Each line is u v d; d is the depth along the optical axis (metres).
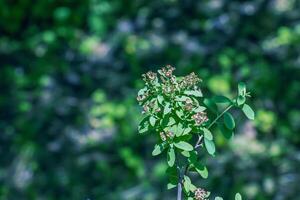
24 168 8.77
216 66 10.08
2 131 9.28
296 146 9.02
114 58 10.39
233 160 8.54
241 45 10.48
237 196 3.49
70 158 8.88
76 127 9.27
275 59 10.26
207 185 8.18
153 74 3.24
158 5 11.37
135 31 10.90
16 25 11.08
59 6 11.18
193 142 5.14
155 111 3.22
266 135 9.08
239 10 11.05
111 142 9.03
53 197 8.45
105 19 11.12
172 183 3.39
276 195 8.22
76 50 10.61
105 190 8.48
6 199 8.43
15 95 9.85
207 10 11.14
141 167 8.70
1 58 10.54
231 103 3.35
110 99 9.65
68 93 9.82
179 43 10.53
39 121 9.34
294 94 9.71
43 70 10.22
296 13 11.00
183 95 3.21
